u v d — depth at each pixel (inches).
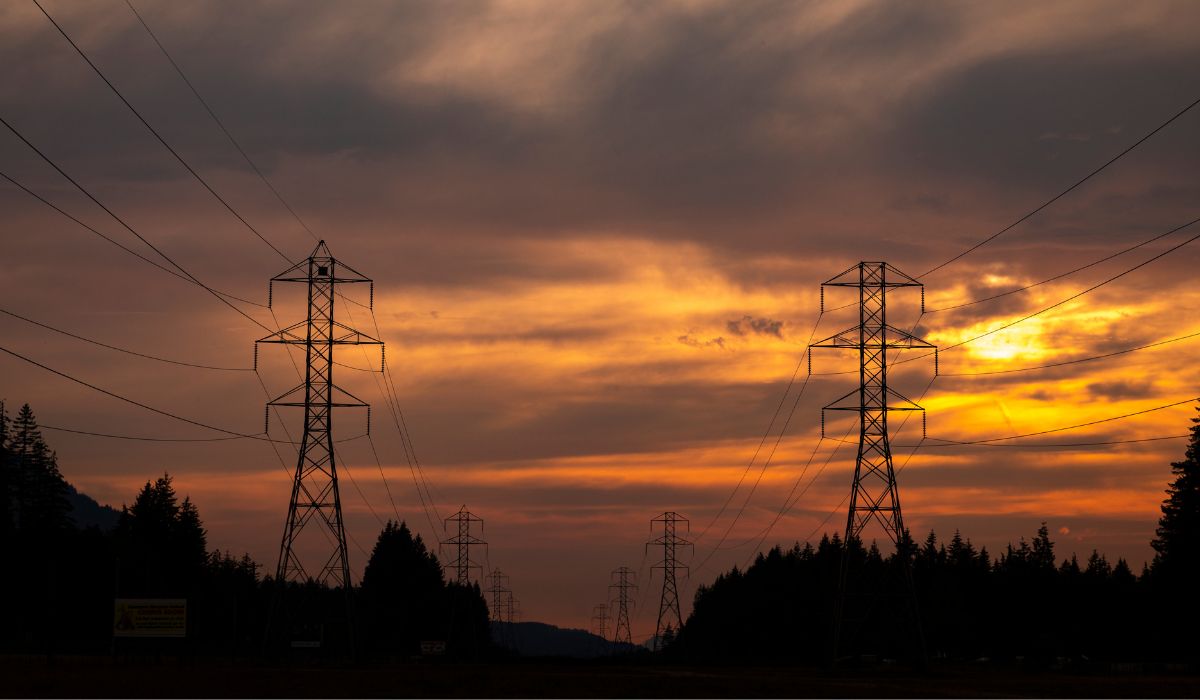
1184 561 4421.8
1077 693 2374.5
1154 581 4709.6
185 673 2475.4
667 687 2367.1
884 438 3380.9
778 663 4906.5
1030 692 2399.1
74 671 2484.0
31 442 5403.5
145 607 3526.1
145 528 5984.3
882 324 3400.6
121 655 4188.0
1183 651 4576.8
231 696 1894.7
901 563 3521.2
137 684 2079.2
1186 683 2790.4
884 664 4003.4
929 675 3233.3
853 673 3307.1
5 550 5177.2
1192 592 4357.8
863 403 3388.3
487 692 2149.4
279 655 3336.6
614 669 3782.0
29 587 5157.5
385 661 4685.0
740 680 2738.7
